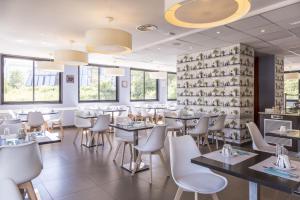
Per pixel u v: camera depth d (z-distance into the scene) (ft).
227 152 6.64
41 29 15.78
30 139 8.91
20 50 23.09
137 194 9.45
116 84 34.27
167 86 41.70
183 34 16.65
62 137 21.65
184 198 9.05
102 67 32.60
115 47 12.08
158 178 11.23
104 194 9.44
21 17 13.43
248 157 6.44
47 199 8.96
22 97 25.95
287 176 4.93
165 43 19.03
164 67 36.76
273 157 6.43
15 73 25.53
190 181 6.92
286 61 28.68
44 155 15.37
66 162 13.84
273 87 24.03
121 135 14.28
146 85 38.45
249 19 12.91
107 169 12.55
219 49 20.49
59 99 28.48
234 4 5.81
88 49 12.19
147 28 15.38
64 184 10.46
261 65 25.09
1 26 15.12
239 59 18.83
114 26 14.96
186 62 23.80
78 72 29.94
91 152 16.21
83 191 9.71
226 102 19.81
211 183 6.76
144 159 14.23
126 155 15.40
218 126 17.04
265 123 17.65
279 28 14.64
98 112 24.54
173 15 6.36
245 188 10.06
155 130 10.82
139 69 37.19
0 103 24.29
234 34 16.10
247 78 19.61
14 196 3.72
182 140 7.94
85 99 30.96
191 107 23.04
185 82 23.81
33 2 11.31
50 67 20.40
